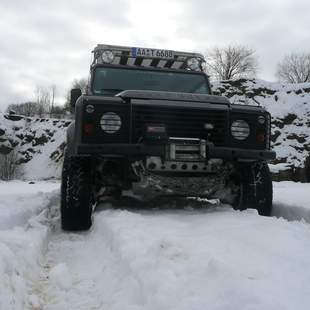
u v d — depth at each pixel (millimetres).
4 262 2744
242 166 4996
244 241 3197
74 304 2668
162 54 6094
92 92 5676
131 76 5863
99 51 5973
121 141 4461
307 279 2404
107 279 2971
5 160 34250
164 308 2199
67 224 4660
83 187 4602
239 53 57594
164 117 4520
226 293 2217
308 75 59562
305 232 3607
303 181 23750
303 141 25344
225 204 5355
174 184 4605
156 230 3602
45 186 15312
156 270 2611
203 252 2875
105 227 4004
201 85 5988
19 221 4605
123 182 4777
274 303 2053
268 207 5035
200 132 4590
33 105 66250
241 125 4746
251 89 28375
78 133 4441
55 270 3090
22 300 2613
